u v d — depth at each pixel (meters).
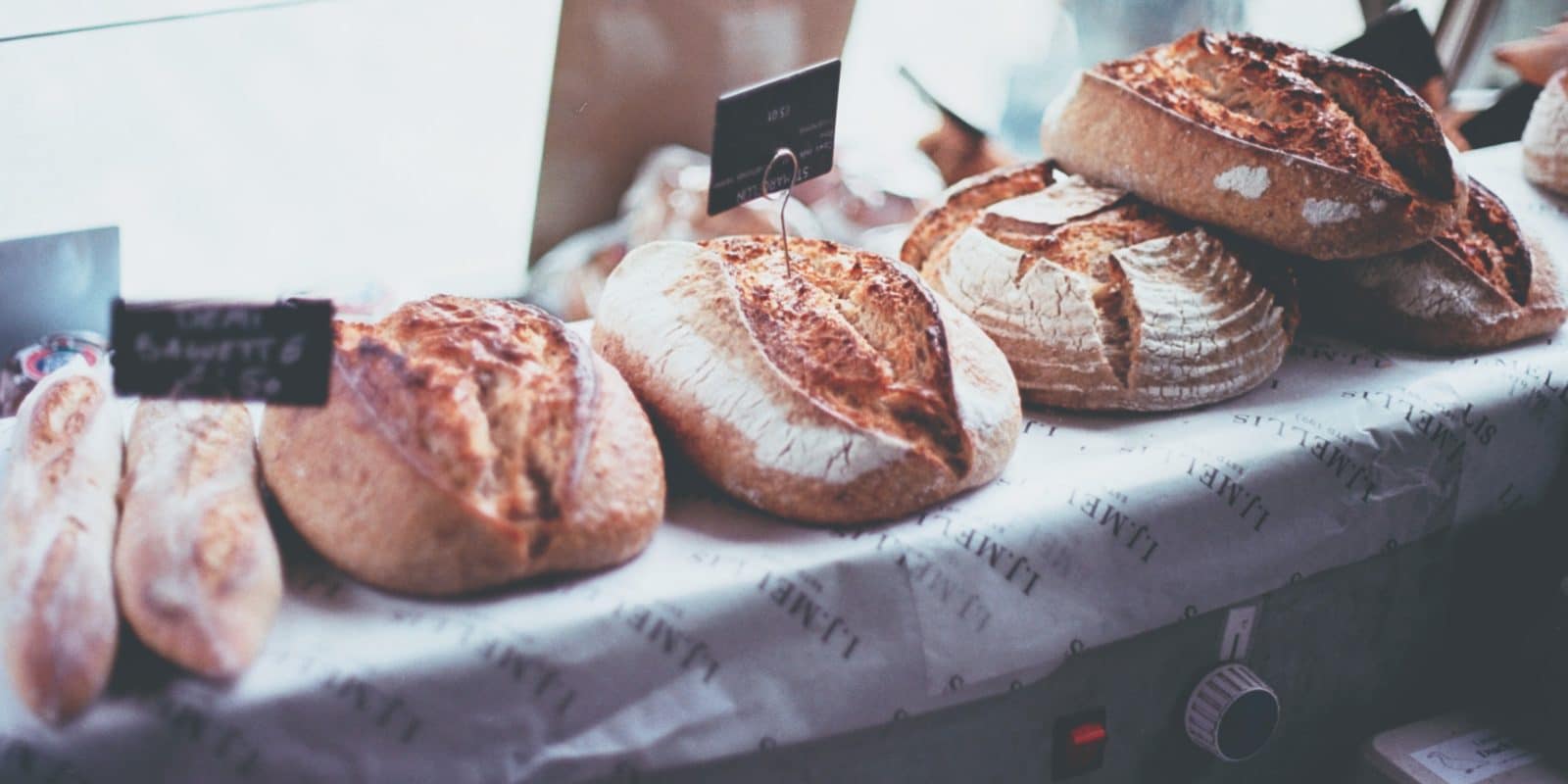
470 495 1.00
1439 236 1.25
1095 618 1.10
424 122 1.32
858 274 1.15
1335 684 1.24
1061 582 1.09
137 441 1.05
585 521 1.01
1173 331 1.17
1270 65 1.24
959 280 1.21
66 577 0.95
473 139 1.34
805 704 1.04
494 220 1.38
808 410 1.07
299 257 1.31
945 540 1.07
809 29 1.39
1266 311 1.21
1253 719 1.16
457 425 1.01
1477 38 1.49
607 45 1.31
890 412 1.09
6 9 1.18
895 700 1.06
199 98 1.25
